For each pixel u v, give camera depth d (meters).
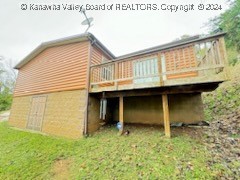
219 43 3.87
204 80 3.93
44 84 8.67
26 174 3.74
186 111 6.41
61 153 4.75
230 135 4.71
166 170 3.15
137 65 7.52
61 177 3.54
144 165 3.43
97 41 7.32
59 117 7.16
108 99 8.23
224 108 7.12
